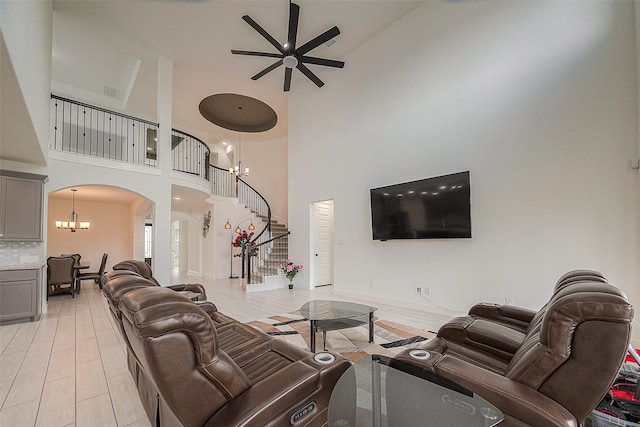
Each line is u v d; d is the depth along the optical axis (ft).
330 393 4.42
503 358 5.92
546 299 11.00
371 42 17.69
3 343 10.68
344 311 10.27
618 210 9.67
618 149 9.70
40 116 11.83
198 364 3.42
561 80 10.89
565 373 3.54
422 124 15.05
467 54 13.48
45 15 12.16
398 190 15.58
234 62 19.61
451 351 6.22
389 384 4.18
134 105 25.25
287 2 14.80
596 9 10.27
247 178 34.50
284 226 31.76
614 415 4.82
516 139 11.89
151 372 3.19
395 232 15.67
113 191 21.38
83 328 12.50
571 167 10.59
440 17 14.48
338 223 19.26
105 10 15.25
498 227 12.28
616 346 3.29
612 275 9.70
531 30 11.66
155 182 18.53
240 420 3.35
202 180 22.66
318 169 20.89
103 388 7.43
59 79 22.95
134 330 3.44
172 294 3.52
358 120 18.31
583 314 3.42
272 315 14.25
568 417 3.35
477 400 3.66
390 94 16.61
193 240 33.01
